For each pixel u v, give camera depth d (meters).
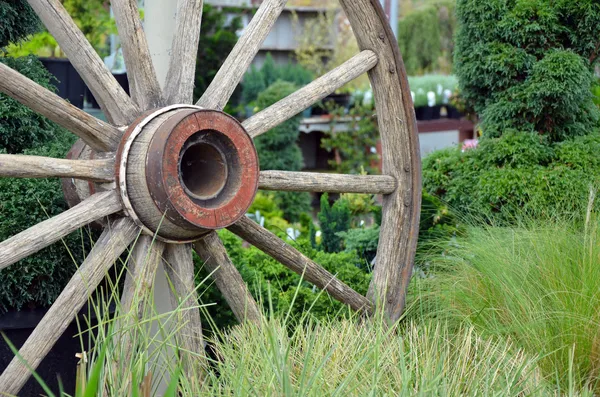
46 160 2.54
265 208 7.18
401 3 13.44
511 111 4.45
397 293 3.36
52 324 2.57
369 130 9.59
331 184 3.19
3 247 2.47
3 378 2.51
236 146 2.75
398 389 2.48
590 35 4.44
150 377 2.10
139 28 2.80
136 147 2.64
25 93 2.55
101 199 2.65
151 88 2.82
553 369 3.05
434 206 4.34
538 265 3.37
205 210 2.66
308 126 9.63
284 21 12.03
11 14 3.64
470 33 4.59
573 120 4.51
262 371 2.33
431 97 9.12
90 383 1.66
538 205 4.09
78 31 2.75
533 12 4.38
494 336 3.18
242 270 3.61
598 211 3.86
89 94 5.57
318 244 4.88
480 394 2.51
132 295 2.71
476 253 3.53
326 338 2.78
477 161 4.45
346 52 11.28
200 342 2.85
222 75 3.02
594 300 3.15
